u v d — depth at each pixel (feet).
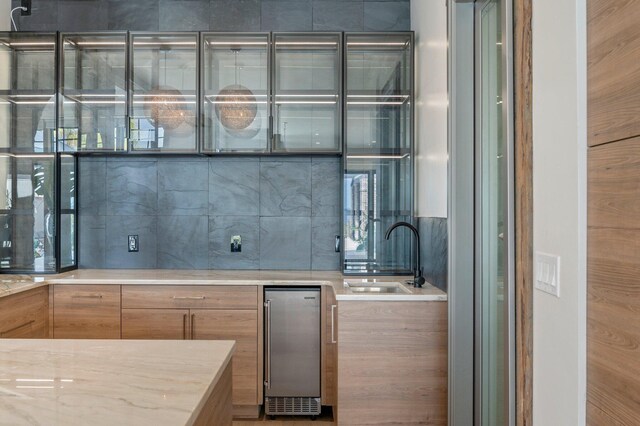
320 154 10.89
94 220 11.66
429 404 7.96
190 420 2.89
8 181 10.90
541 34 4.70
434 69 8.93
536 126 4.83
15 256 10.80
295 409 9.93
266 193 11.65
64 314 9.90
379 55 10.64
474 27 7.79
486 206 7.39
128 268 11.64
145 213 11.66
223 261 11.66
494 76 6.98
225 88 10.68
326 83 10.70
